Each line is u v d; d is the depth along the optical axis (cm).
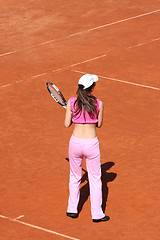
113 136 2903
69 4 6244
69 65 4184
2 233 2058
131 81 3762
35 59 4378
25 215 2186
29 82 3819
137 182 2420
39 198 2317
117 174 2497
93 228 2083
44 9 6059
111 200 2281
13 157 2705
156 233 2034
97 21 5491
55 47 4691
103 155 2689
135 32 5031
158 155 2672
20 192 2370
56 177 2491
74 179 2142
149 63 4144
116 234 2036
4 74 4025
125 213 2181
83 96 2033
